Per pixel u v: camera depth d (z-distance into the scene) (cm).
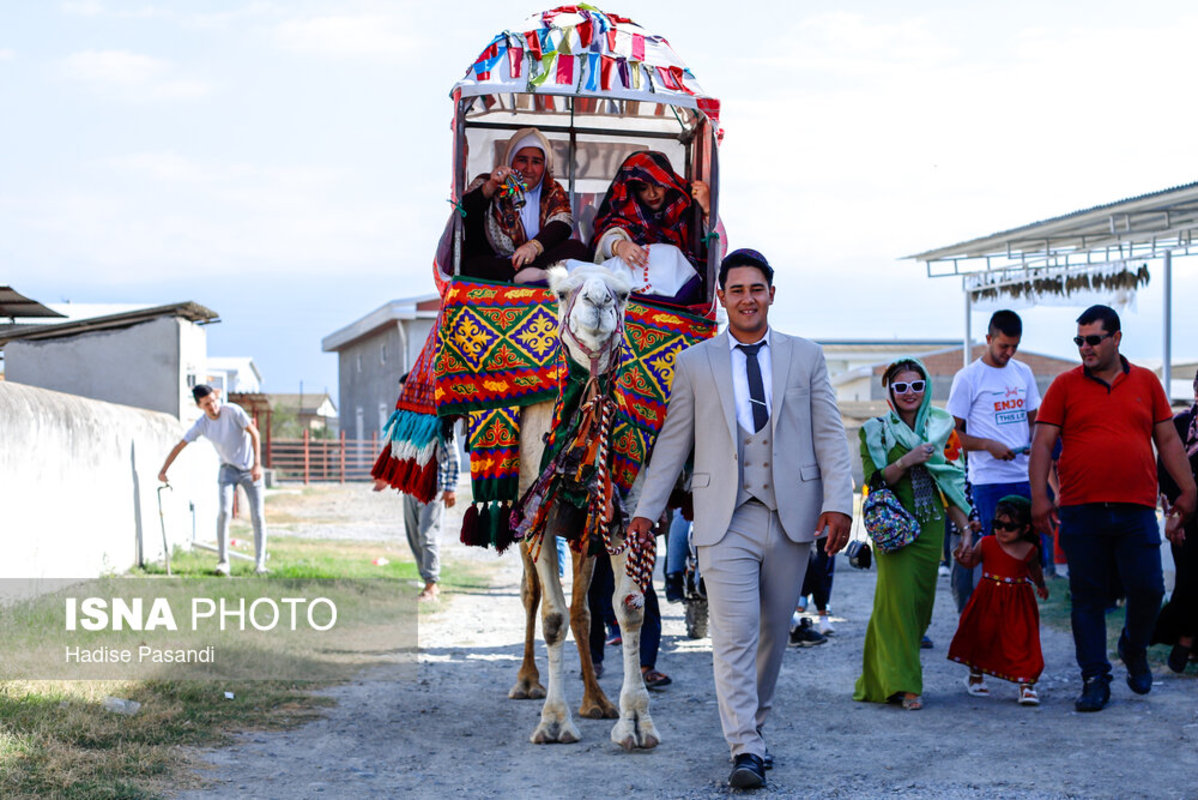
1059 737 614
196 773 526
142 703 637
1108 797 505
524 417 639
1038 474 704
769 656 552
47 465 987
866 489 712
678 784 536
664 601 1208
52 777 484
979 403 924
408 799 512
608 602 798
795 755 586
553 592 622
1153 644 768
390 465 785
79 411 1081
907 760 573
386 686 750
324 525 2178
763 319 549
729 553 532
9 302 1816
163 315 1652
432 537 1166
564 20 709
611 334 591
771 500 534
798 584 547
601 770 562
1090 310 696
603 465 592
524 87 685
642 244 707
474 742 619
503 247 723
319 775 541
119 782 491
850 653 873
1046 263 1898
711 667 831
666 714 686
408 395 784
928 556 698
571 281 594
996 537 716
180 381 1647
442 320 662
